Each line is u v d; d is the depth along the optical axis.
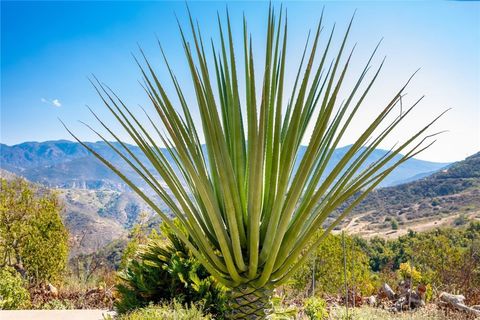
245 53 2.21
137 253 5.45
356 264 10.03
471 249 10.20
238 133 1.94
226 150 1.79
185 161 1.68
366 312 6.04
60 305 7.70
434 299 7.64
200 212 2.10
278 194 1.74
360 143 1.70
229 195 1.70
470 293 8.29
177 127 1.80
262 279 1.83
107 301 7.95
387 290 8.38
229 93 2.08
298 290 8.93
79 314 5.92
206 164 2.15
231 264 1.81
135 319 4.14
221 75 2.25
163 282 5.04
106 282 9.59
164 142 2.16
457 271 9.55
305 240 1.80
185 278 4.90
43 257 11.21
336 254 9.70
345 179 1.93
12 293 7.43
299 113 1.66
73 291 9.24
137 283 5.02
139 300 5.07
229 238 1.87
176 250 5.28
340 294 9.09
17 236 11.97
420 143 1.94
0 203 11.98
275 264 1.85
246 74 2.18
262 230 1.92
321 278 9.66
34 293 8.82
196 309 4.37
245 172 2.02
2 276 7.74
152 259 5.27
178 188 1.96
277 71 2.05
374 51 1.97
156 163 1.87
